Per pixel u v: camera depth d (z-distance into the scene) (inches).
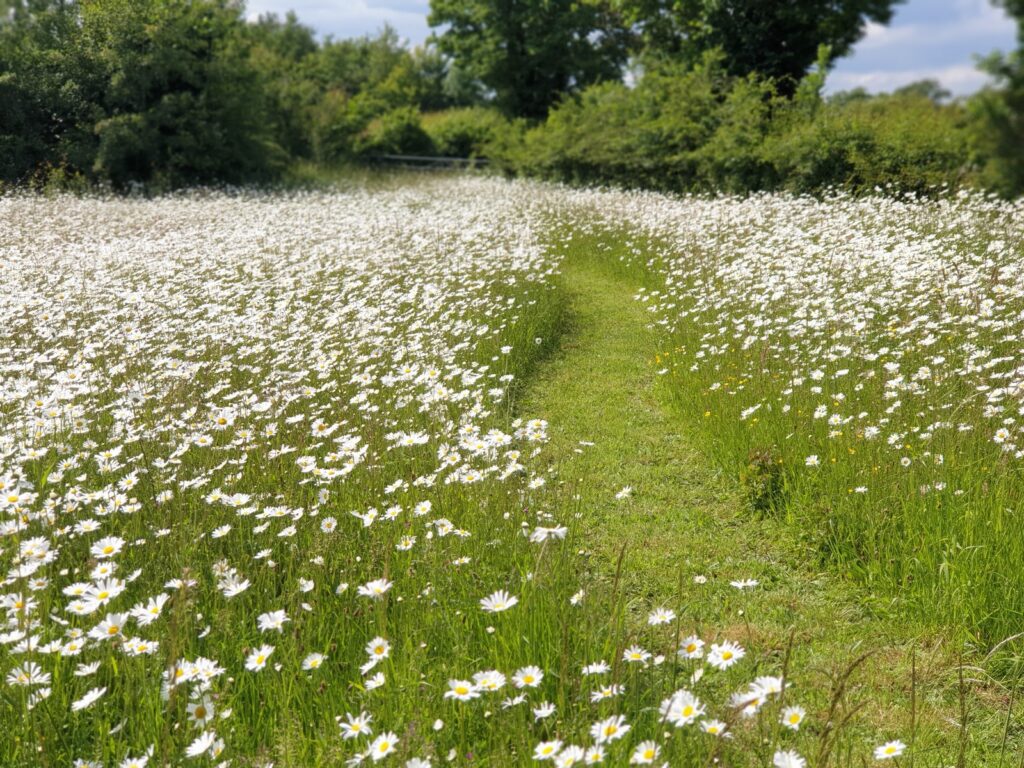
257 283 370.3
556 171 979.3
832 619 158.6
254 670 121.3
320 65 1915.6
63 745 109.7
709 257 412.8
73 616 132.5
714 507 209.8
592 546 187.9
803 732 113.0
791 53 943.0
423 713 109.5
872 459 193.9
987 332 248.8
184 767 101.3
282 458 190.1
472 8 1611.7
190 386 234.8
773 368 262.5
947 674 139.8
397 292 362.9
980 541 159.9
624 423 271.4
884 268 321.1
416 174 1199.6
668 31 1124.5
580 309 431.5
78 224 569.0
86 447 186.2
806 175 669.3
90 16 939.3
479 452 174.6
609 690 99.3
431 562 150.4
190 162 983.0
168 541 154.2
